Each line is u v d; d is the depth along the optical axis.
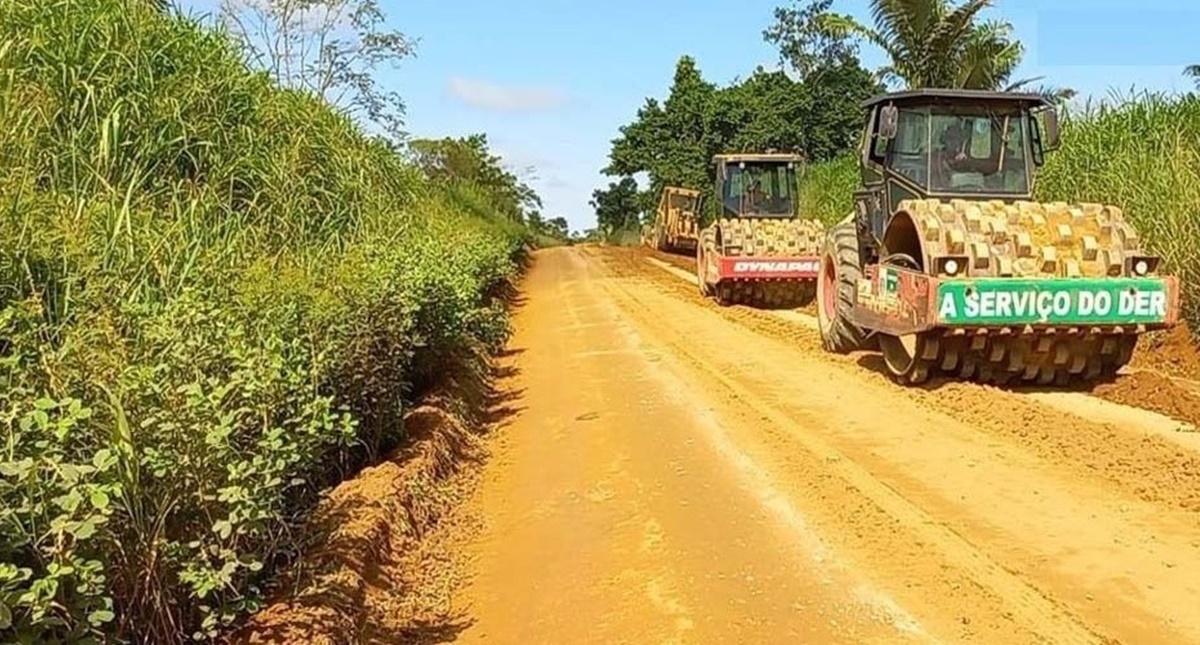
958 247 8.48
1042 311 8.16
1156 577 4.66
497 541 5.81
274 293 6.16
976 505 5.72
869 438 7.32
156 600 3.63
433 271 8.91
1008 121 10.18
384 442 6.98
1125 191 11.84
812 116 39.06
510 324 15.40
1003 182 10.04
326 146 9.93
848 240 11.45
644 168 43.91
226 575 3.66
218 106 8.62
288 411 4.80
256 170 8.45
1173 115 13.02
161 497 3.68
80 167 6.75
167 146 7.70
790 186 20.77
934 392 8.77
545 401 9.70
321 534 5.05
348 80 12.73
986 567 4.83
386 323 6.93
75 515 3.20
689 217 35.69
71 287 5.23
